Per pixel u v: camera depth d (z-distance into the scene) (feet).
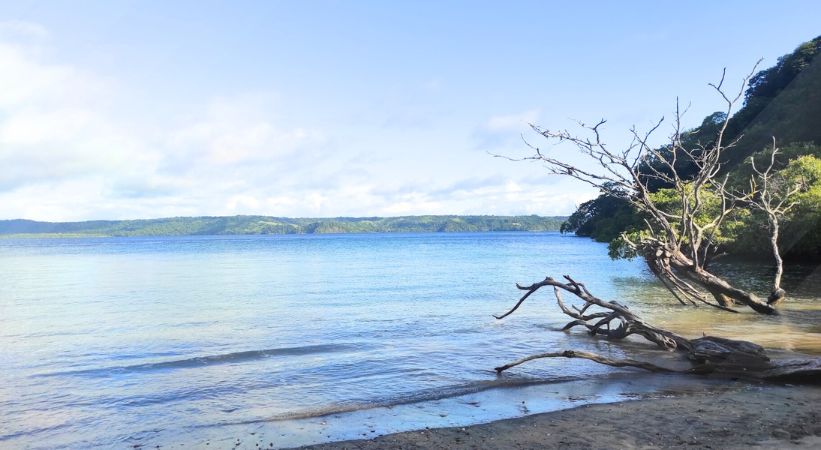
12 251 304.71
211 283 99.45
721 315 46.93
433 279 102.42
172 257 214.28
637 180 39.32
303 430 21.03
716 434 18.20
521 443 18.40
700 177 35.63
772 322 38.58
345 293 78.64
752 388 24.59
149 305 67.56
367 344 39.37
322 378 29.53
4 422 22.77
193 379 29.78
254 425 21.77
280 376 30.12
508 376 29.12
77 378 30.53
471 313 55.52
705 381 26.50
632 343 37.22
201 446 19.53
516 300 67.15
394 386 27.55
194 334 45.65
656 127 38.58
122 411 24.16
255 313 58.59
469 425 20.74
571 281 39.14
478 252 234.79
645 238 41.29
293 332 45.65
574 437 18.75
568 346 36.70
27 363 34.78
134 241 579.89
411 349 37.11
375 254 225.15
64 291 87.25
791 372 25.34
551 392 25.73
